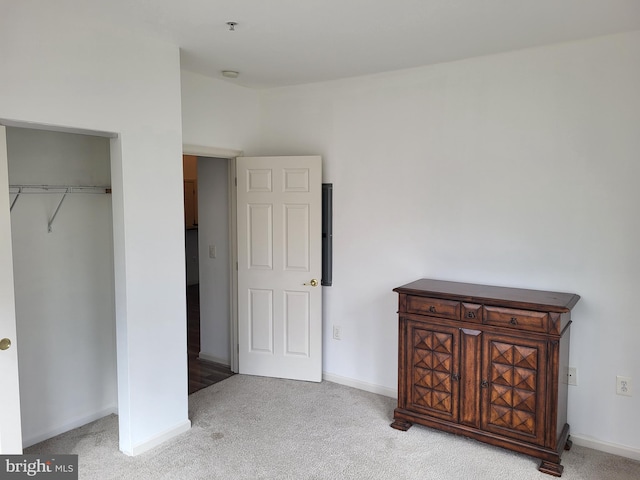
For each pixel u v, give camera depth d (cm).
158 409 310
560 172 310
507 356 288
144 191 294
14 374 248
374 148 383
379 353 394
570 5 243
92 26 261
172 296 315
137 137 288
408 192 370
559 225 312
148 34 285
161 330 309
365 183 390
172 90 307
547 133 312
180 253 319
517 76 320
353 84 389
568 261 311
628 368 296
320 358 418
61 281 324
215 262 465
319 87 406
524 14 255
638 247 289
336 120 401
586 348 308
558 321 271
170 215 310
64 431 329
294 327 420
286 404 374
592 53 294
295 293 417
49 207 316
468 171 343
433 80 352
